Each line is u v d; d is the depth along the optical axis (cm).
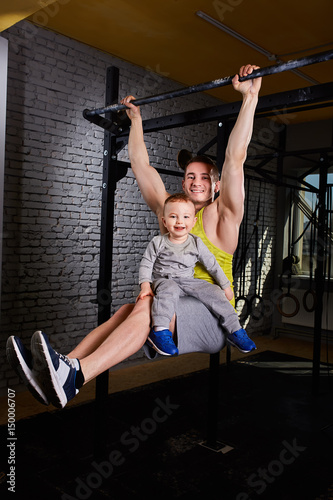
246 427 323
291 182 640
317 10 330
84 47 412
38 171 385
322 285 398
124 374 446
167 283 175
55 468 255
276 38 380
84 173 421
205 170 209
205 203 212
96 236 436
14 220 371
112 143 272
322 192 396
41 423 318
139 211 479
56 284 405
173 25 362
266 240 646
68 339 416
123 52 429
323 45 390
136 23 362
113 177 275
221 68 459
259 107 213
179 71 473
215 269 186
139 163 229
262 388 412
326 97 192
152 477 248
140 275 182
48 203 395
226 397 386
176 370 464
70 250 414
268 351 546
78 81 411
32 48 374
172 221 178
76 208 417
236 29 365
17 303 377
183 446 288
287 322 627
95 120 260
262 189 634
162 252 184
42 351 133
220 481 246
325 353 553
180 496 230
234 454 279
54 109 394
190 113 240
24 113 372
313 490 239
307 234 649
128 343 156
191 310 177
